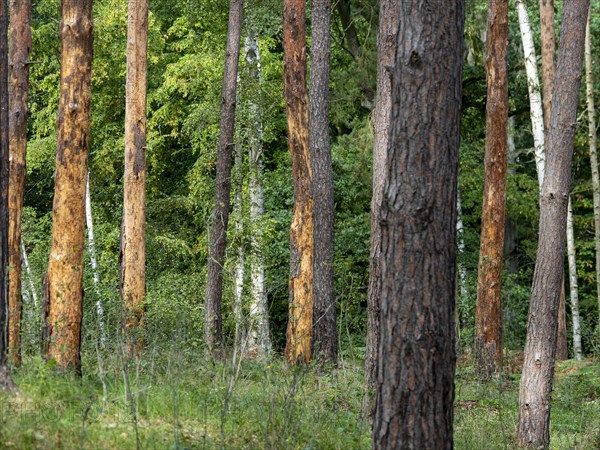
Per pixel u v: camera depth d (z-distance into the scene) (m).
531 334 10.90
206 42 23.41
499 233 17.80
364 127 25.38
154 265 24.20
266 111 21.50
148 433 7.83
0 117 8.16
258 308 20.55
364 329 21.39
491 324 17.52
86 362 11.06
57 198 10.80
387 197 6.39
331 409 10.52
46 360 10.33
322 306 15.97
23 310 12.74
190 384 9.94
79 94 10.91
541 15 20.55
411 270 6.29
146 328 13.52
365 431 9.56
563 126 10.95
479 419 11.98
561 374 17.72
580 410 13.41
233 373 9.13
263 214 22.08
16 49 12.04
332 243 16.23
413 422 6.24
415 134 6.32
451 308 6.38
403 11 6.41
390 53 10.74
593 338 21.25
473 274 24.06
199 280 20.98
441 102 6.34
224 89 17.59
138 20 15.61
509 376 17.70
